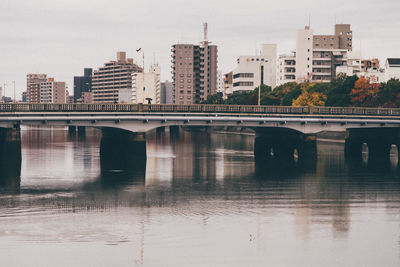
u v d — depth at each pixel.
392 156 111.00
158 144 154.00
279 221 50.97
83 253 40.81
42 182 70.88
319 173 83.25
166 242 43.78
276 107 93.62
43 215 51.66
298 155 96.81
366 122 96.31
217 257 40.66
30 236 44.62
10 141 79.56
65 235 45.03
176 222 49.91
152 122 88.19
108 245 42.72
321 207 57.38
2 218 50.31
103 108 84.06
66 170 83.12
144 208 55.50
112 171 82.50
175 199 60.44
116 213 53.03
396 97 138.50
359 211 55.91
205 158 106.44
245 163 96.50
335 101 146.50
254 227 48.66
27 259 39.34
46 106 79.88
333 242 44.78
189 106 89.19
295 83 197.00
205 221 50.47
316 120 93.94
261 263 39.88
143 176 77.88
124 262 39.16
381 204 59.44
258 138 106.56
